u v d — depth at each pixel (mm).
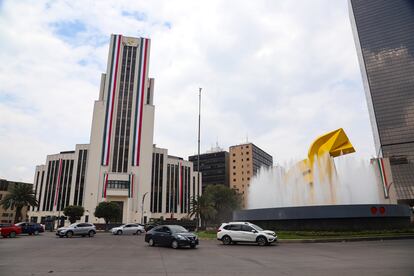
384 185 76562
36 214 86750
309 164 30469
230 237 22078
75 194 84750
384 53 114938
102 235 41812
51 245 22547
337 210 25484
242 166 133875
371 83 114938
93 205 78250
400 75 110438
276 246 20406
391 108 109562
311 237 23344
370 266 11383
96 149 82438
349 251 16547
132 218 79750
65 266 11984
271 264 12445
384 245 19125
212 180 142250
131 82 89750
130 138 85188
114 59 89688
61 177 88125
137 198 81750
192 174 106062
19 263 12734
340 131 30141
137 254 16516
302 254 15742
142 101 88938
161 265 12359
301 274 10117
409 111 106500
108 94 86562
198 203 63156
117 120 85688
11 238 31438
